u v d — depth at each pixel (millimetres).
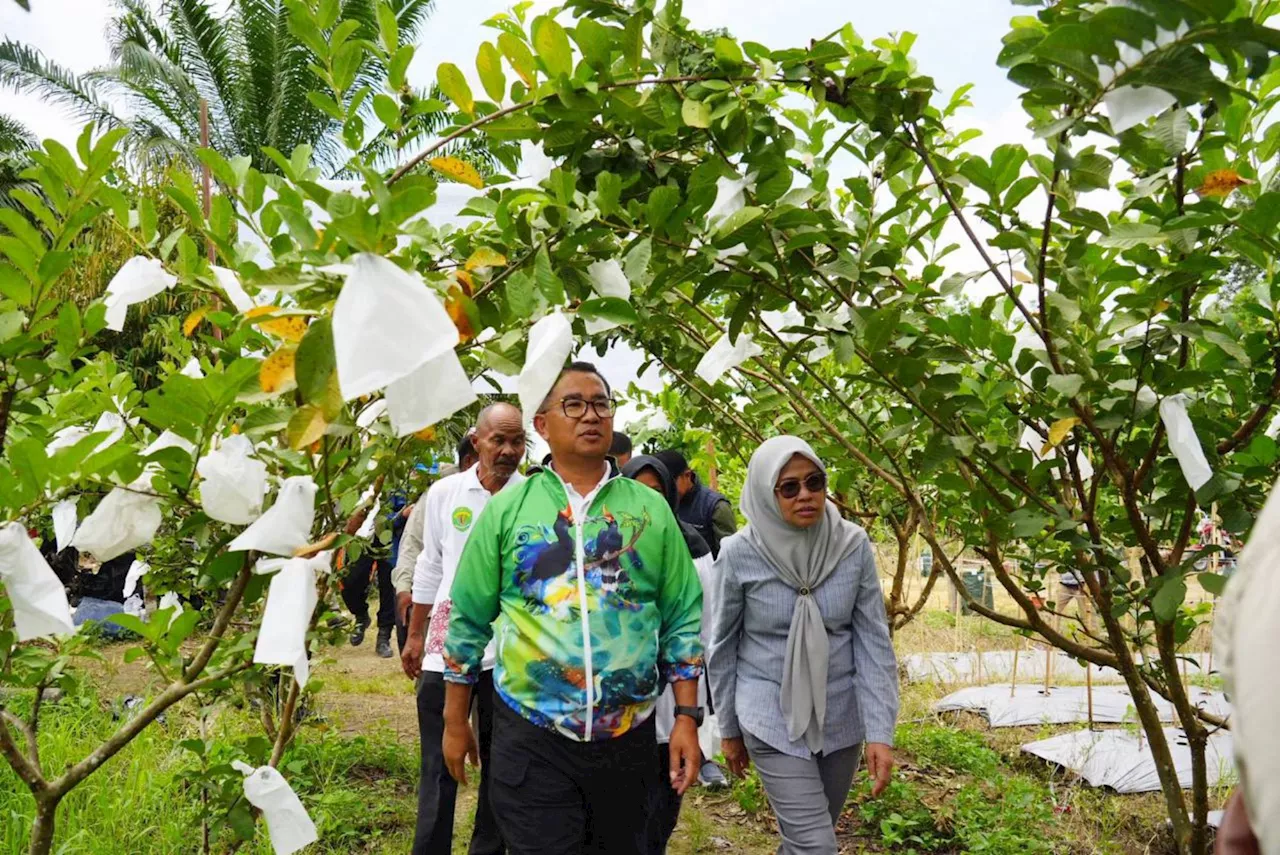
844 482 4660
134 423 2785
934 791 5691
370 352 1629
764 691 3527
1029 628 3580
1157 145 2432
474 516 4305
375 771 5918
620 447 5355
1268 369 2859
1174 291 2594
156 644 2369
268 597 2191
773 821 5371
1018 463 3109
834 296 3453
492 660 4016
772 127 2646
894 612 5645
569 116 2580
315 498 2527
